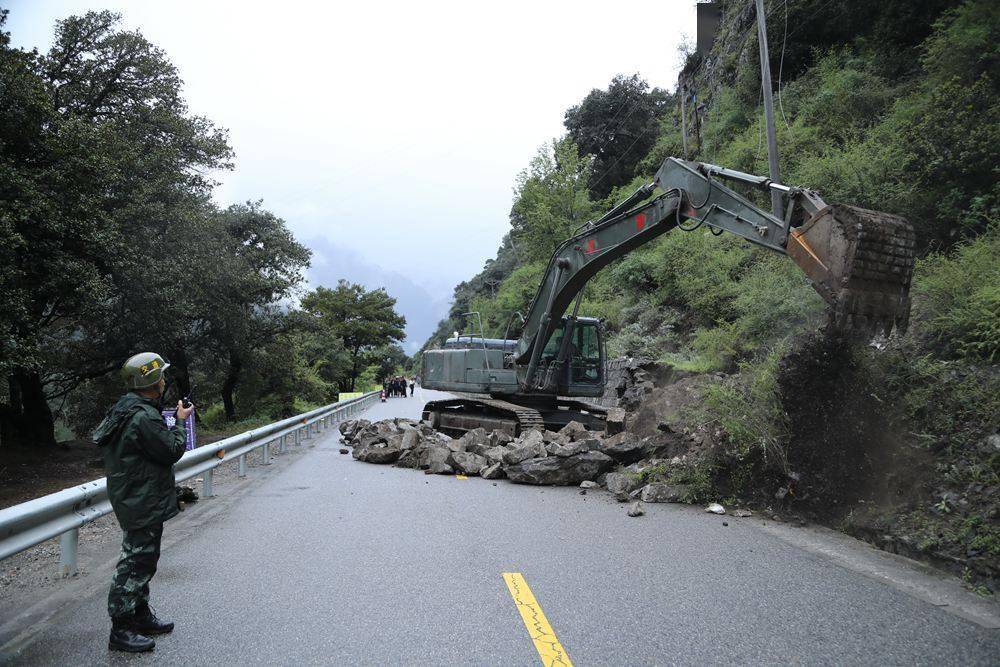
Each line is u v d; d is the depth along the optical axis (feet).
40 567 17.02
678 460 26.89
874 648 11.55
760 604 13.78
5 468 55.98
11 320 41.27
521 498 26.14
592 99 160.56
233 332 80.23
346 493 27.40
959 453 19.54
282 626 12.56
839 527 20.36
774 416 23.79
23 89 42.16
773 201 24.23
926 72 55.62
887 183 40.11
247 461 38.58
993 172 34.32
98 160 46.57
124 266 52.42
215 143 72.23
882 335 21.68
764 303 44.78
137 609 11.89
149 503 11.68
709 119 101.60
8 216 38.47
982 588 14.65
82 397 90.22
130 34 63.52
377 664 10.85
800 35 84.43
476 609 13.47
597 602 13.88
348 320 211.61
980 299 24.85
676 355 54.90
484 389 44.73
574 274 36.42
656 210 30.12
